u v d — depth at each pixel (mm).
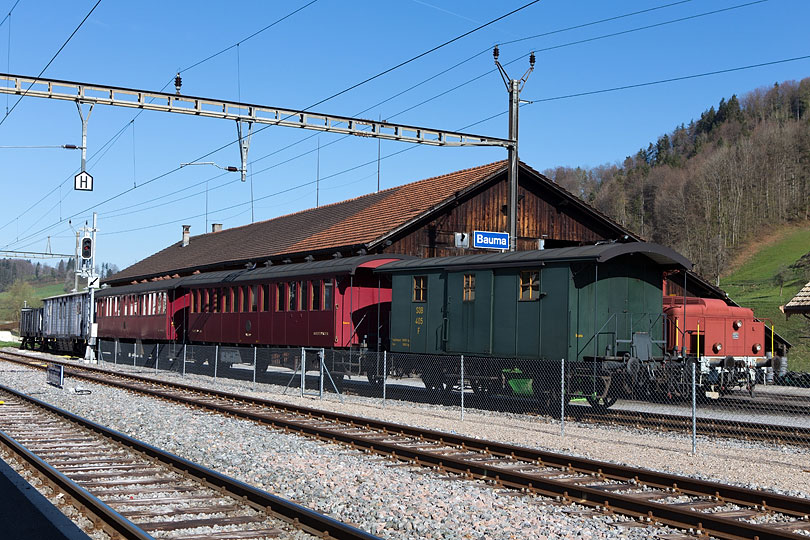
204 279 33750
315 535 7250
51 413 16797
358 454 12031
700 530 7598
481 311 19719
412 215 30000
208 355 32781
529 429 15555
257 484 9812
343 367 24031
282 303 27188
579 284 17781
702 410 19109
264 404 19297
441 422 16516
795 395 22859
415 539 7277
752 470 11188
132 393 22000
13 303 123688
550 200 33375
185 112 19312
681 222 134500
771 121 163750
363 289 24531
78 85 18234
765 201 128250
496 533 7406
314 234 36500
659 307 19328
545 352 17938
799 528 7789
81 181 18422
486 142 22828
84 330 43156
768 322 54312
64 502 8406
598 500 8734
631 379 18062
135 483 9523
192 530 7457
